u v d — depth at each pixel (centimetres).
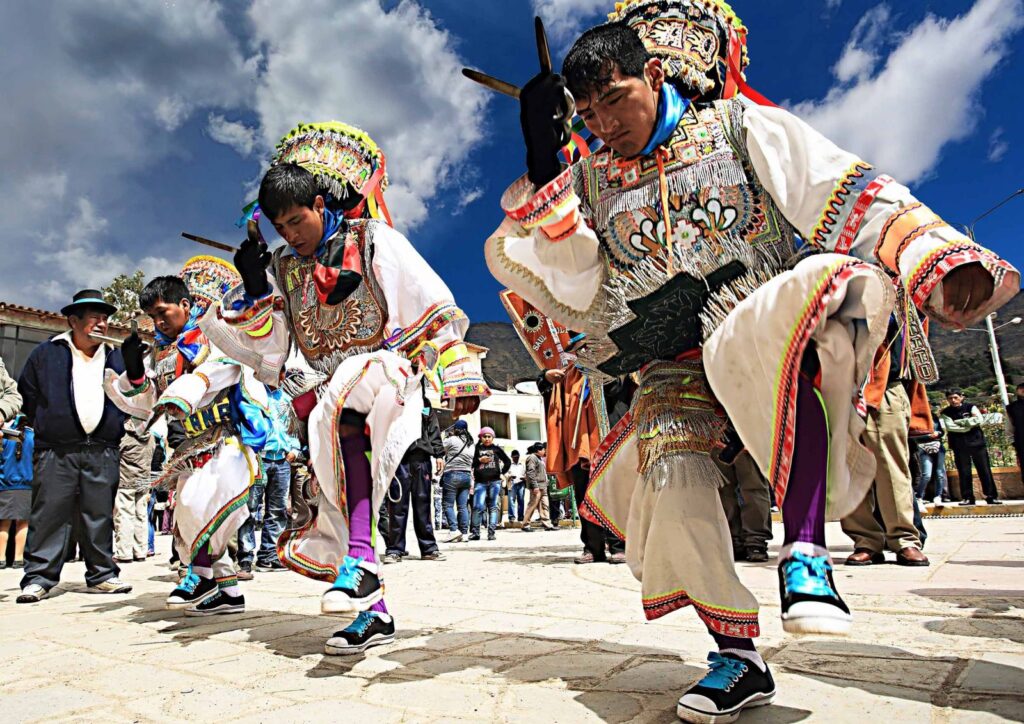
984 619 280
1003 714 167
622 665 234
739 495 551
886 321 161
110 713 205
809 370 172
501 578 506
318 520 288
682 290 187
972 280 156
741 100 204
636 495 205
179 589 383
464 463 1102
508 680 222
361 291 287
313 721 190
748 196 195
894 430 471
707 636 278
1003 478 1549
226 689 226
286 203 271
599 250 216
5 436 793
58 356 523
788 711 179
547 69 192
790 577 159
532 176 201
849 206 175
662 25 221
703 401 192
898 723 166
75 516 523
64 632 345
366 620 278
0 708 212
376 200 311
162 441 839
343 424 275
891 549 475
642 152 204
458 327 291
